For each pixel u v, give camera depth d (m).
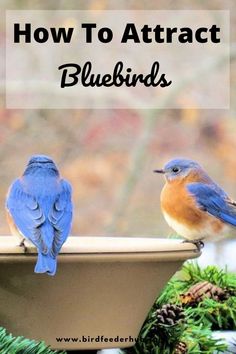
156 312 3.36
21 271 2.92
